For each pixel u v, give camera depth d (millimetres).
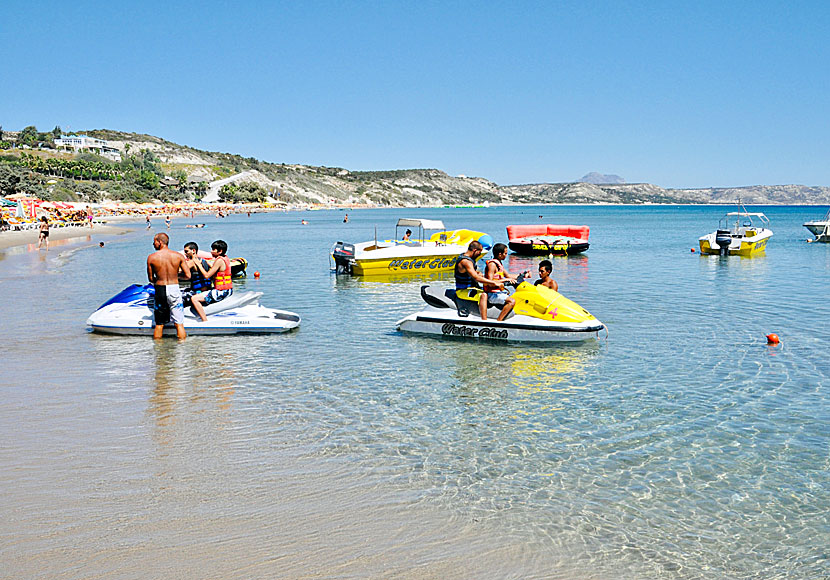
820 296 16938
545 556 4574
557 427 7207
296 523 5023
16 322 13492
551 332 11414
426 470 6051
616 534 4891
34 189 121750
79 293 17781
